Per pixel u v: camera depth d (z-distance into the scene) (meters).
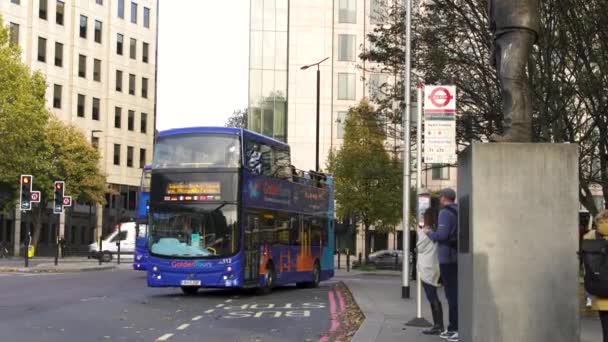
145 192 34.94
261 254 23.97
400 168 51.59
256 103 68.44
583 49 18.66
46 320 15.73
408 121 20.53
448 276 11.73
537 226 8.61
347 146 52.28
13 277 32.06
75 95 75.69
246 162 23.14
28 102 51.75
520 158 8.65
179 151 23.14
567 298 8.54
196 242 22.66
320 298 23.03
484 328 8.57
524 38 9.13
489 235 8.62
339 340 12.79
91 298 21.64
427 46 25.14
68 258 63.16
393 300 19.95
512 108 9.08
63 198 41.72
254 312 18.20
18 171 55.44
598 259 8.30
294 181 27.33
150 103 86.12
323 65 68.81
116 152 80.81
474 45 23.89
